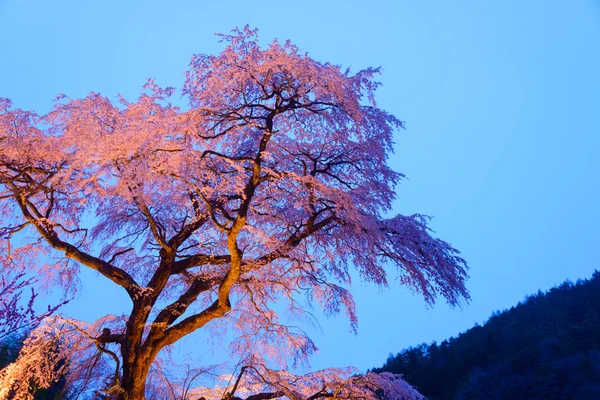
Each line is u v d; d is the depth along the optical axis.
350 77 8.53
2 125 7.59
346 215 8.48
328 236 9.48
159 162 6.93
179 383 8.65
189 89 8.73
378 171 9.57
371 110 9.12
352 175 9.69
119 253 9.12
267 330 9.31
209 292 10.23
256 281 9.20
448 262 9.01
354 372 8.70
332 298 9.97
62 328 7.53
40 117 7.98
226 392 8.39
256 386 8.60
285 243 8.94
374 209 9.45
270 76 8.30
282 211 9.73
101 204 9.34
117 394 7.16
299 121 9.31
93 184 7.38
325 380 8.45
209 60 8.39
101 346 7.66
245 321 9.71
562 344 37.09
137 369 7.64
